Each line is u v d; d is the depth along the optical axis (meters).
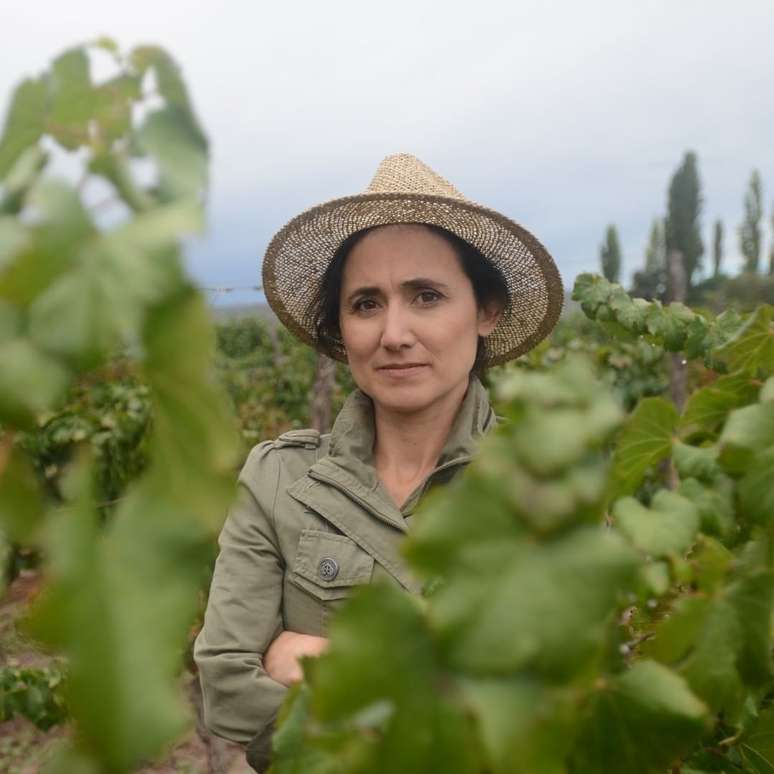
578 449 0.42
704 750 0.93
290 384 10.12
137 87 0.42
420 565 0.42
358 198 1.82
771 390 0.69
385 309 1.87
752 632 0.66
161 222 0.37
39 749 3.77
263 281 2.29
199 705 3.16
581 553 0.41
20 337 0.36
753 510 0.66
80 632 0.35
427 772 0.42
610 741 0.59
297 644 1.72
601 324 1.99
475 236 1.94
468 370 1.93
